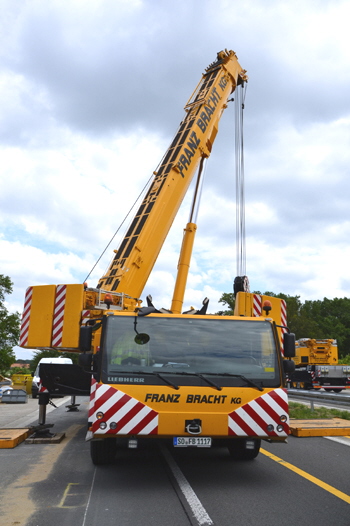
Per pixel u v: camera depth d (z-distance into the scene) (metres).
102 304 10.27
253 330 6.61
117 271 11.94
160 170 13.95
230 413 6.00
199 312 7.73
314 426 10.34
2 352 42.22
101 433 5.91
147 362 6.26
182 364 6.27
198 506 5.10
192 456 7.88
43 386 9.49
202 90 16.12
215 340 6.48
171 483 6.13
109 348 6.32
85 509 5.04
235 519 4.69
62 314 9.05
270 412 6.10
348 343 92.88
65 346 8.89
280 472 6.71
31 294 9.37
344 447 8.68
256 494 5.58
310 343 31.58
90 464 7.31
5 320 43.56
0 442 8.73
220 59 17.30
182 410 5.98
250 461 7.47
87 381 8.94
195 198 14.54
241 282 11.98
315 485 5.98
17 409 17.11
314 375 29.88
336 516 4.78
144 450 8.48
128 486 5.98
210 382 6.11
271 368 6.37
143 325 6.51
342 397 11.88
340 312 99.75
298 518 4.72
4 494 5.63
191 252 14.09
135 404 5.97
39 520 4.69
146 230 12.58
